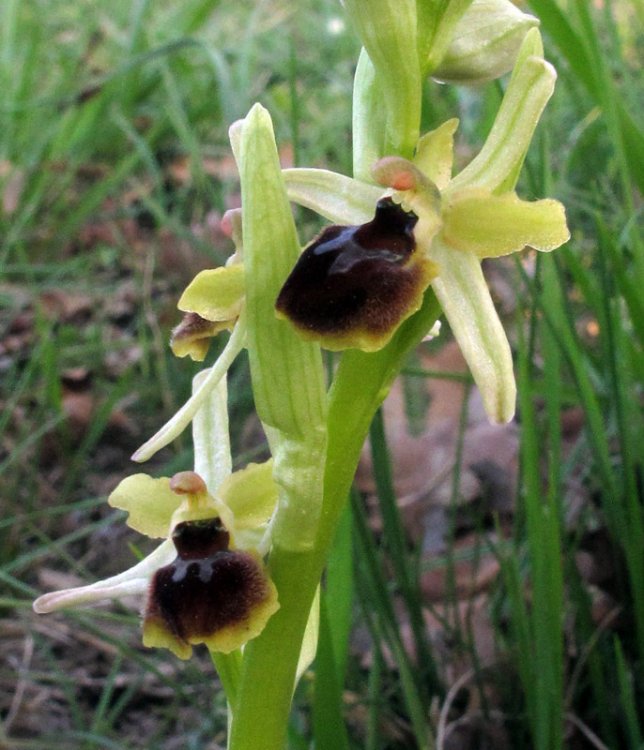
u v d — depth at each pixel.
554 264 0.12
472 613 0.14
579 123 0.18
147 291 0.19
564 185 0.16
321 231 0.08
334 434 0.09
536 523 0.11
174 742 0.14
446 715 0.13
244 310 0.09
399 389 0.18
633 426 0.13
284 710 0.09
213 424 0.10
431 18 0.09
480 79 0.09
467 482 0.17
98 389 0.19
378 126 0.09
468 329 0.08
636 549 0.12
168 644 0.08
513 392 0.08
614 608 0.14
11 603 0.13
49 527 0.17
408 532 0.16
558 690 0.11
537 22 0.09
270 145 0.08
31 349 0.21
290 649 0.09
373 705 0.12
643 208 0.15
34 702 0.14
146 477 0.09
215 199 0.20
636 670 0.13
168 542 0.09
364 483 0.17
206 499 0.09
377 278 0.08
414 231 0.08
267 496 0.09
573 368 0.12
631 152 0.13
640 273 0.13
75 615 0.13
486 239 0.08
